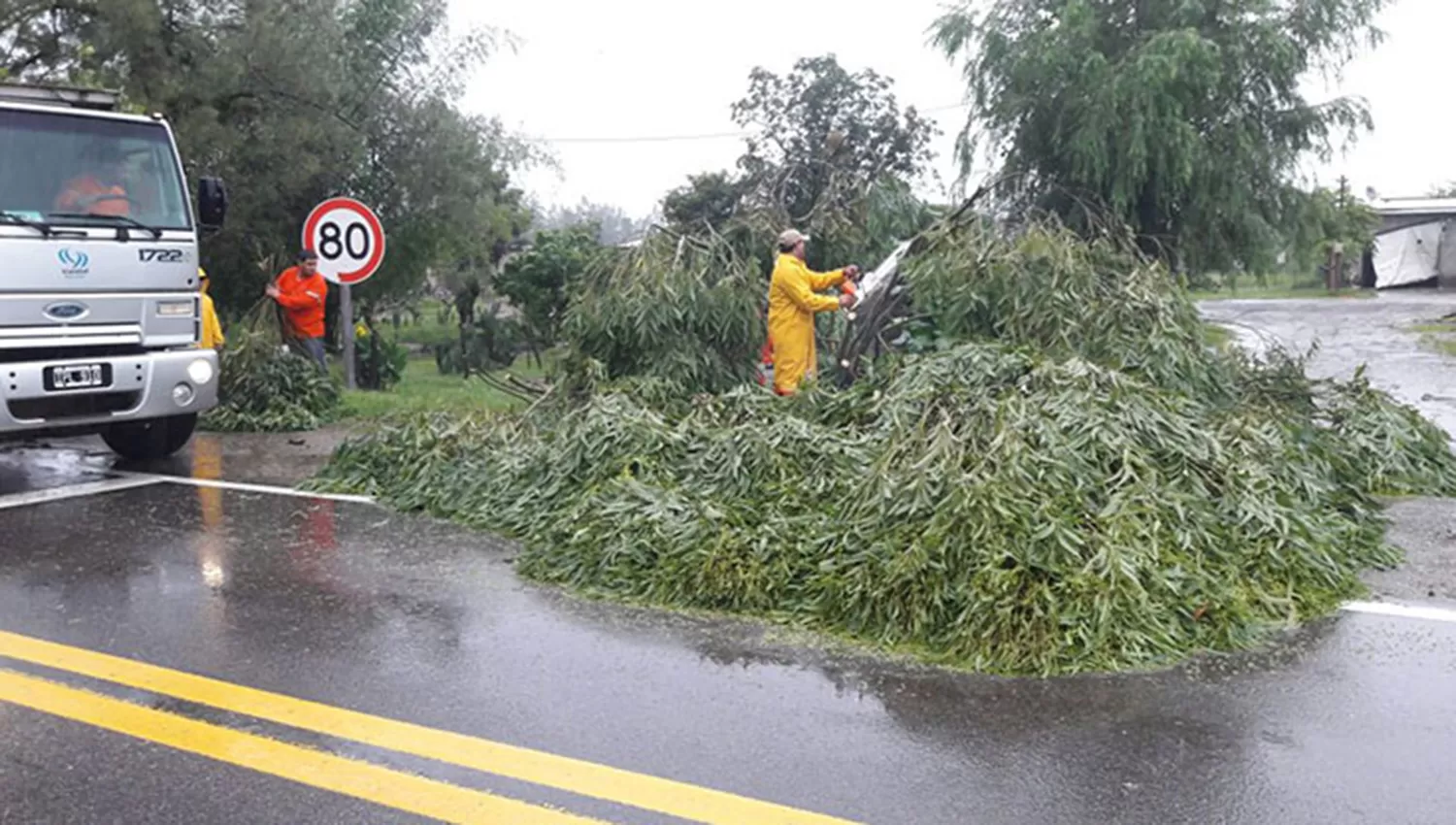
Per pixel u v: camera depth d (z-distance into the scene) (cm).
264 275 1722
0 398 882
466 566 709
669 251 1023
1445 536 748
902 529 608
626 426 791
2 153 895
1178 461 702
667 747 456
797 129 2320
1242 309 3422
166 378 972
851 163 2230
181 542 770
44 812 413
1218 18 1745
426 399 1461
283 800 420
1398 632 577
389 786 428
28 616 619
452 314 2973
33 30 1502
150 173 973
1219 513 665
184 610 629
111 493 926
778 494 702
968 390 742
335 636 586
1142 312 916
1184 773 433
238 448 1141
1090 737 463
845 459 729
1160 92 1639
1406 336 2283
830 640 574
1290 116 1777
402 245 1841
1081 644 538
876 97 2330
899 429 688
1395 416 934
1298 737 461
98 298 927
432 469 881
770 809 408
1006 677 524
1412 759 441
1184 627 562
